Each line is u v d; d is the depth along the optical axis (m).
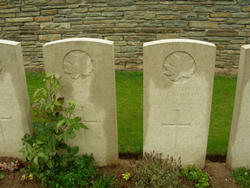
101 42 3.14
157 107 3.41
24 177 3.56
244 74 3.10
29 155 3.30
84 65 3.28
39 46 7.25
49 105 3.25
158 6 6.54
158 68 3.18
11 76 3.40
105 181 3.38
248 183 3.38
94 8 6.70
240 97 3.22
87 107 3.53
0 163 3.80
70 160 3.66
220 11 6.41
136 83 6.46
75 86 3.41
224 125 4.77
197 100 3.31
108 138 3.71
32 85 6.38
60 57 3.26
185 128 3.51
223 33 6.60
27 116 3.66
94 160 3.85
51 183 3.40
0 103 3.59
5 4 6.86
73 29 6.97
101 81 3.35
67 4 6.72
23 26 7.06
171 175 3.20
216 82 6.45
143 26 6.79
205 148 3.62
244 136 3.44
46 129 3.39
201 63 3.11
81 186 3.41
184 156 3.71
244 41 6.61
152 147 3.70
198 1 6.38
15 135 3.80
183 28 6.69
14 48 3.23
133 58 7.15
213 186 3.42
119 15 6.73
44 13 6.87
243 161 3.61
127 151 4.11
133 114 5.14
